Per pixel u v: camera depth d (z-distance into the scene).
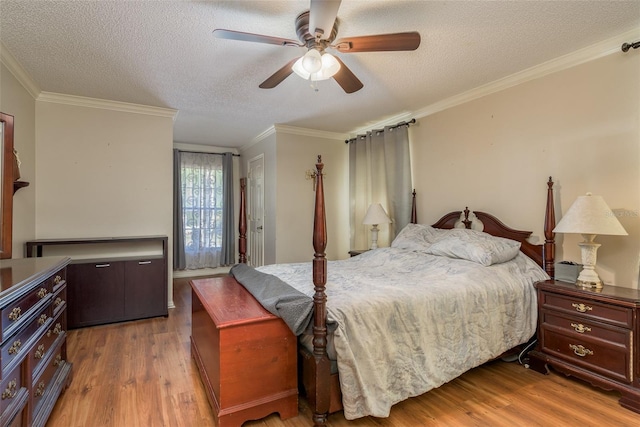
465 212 3.20
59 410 1.81
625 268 2.20
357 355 1.68
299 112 3.82
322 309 1.63
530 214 2.72
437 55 2.42
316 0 1.43
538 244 2.65
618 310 1.89
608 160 2.27
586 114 2.38
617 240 2.24
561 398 1.96
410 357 1.83
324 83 2.96
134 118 3.57
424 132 3.69
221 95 3.25
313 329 1.66
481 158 3.10
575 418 1.76
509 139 2.87
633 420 1.74
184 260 5.50
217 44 2.25
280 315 1.73
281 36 2.14
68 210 3.28
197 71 2.69
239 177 6.10
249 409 1.69
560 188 2.53
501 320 2.18
